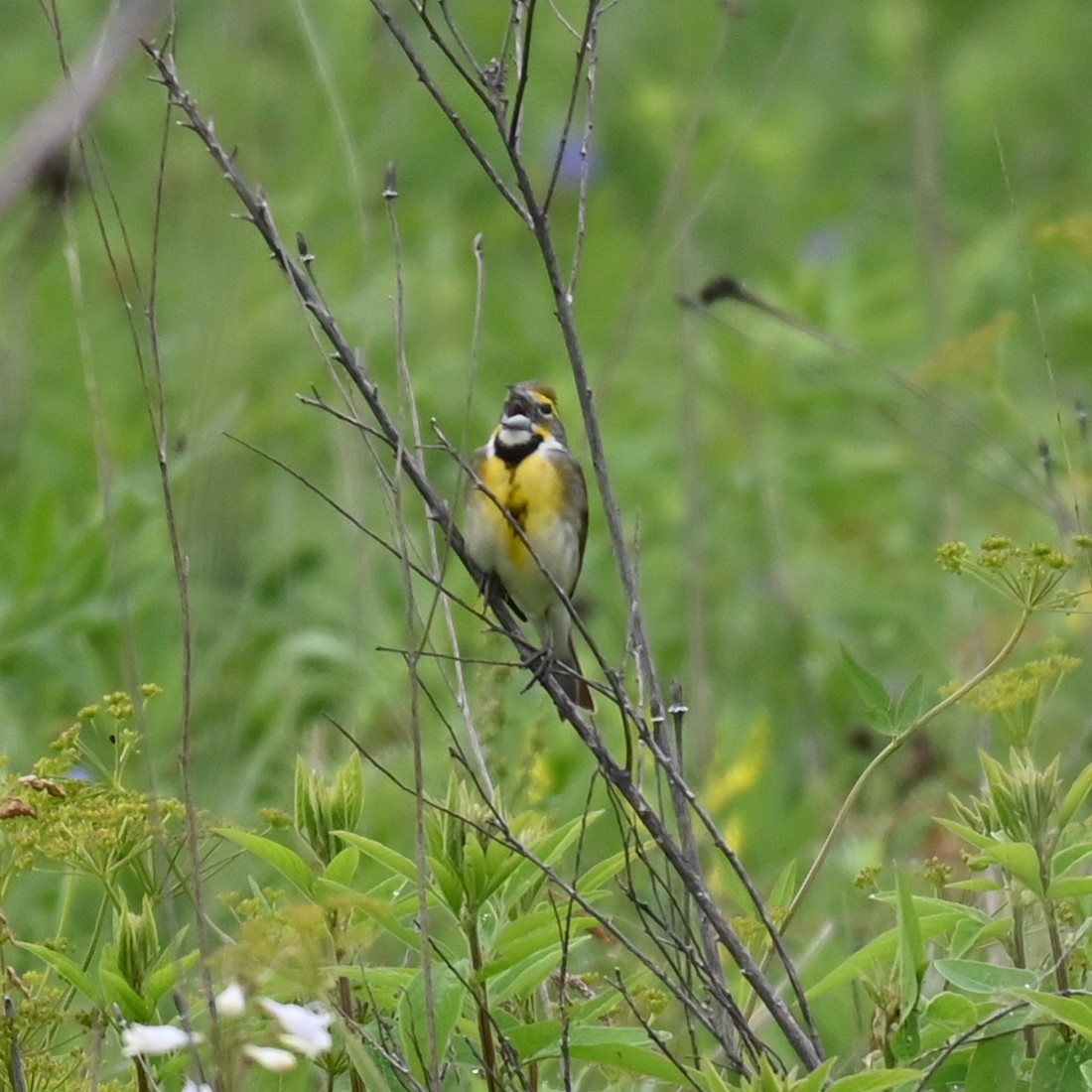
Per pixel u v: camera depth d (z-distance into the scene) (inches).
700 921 302.7
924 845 426.3
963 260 735.1
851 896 410.3
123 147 671.8
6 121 700.0
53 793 271.9
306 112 629.0
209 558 512.4
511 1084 271.4
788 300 650.2
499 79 291.1
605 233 737.0
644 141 793.6
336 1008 269.1
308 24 365.7
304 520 566.3
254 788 454.9
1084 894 276.2
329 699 494.0
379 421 291.9
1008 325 449.1
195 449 499.8
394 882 296.5
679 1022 342.3
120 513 507.8
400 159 738.8
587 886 289.0
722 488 605.9
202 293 559.5
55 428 581.0
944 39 946.1
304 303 288.7
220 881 401.7
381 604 526.3
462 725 454.6
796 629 526.0
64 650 479.8
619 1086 286.7
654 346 660.7
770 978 377.7
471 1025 279.1
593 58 306.5
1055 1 960.3
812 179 824.9
